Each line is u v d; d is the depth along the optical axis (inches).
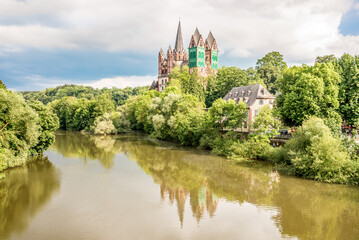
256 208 968.3
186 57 6181.1
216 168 1517.0
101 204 1004.6
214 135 1977.1
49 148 2276.1
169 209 964.6
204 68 5398.6
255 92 2193.7
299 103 1560.0
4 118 1374.3
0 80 1678.2
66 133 3627.0
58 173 1433.3
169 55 5856.3
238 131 2059.5
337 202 1010.1
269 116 1632.6
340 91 1537.9
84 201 1031.6
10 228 815.7
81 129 4069.9
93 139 2913.4
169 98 2438.5
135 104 3533.5
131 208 970.1
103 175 1400.1
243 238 768.3
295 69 1910.7
